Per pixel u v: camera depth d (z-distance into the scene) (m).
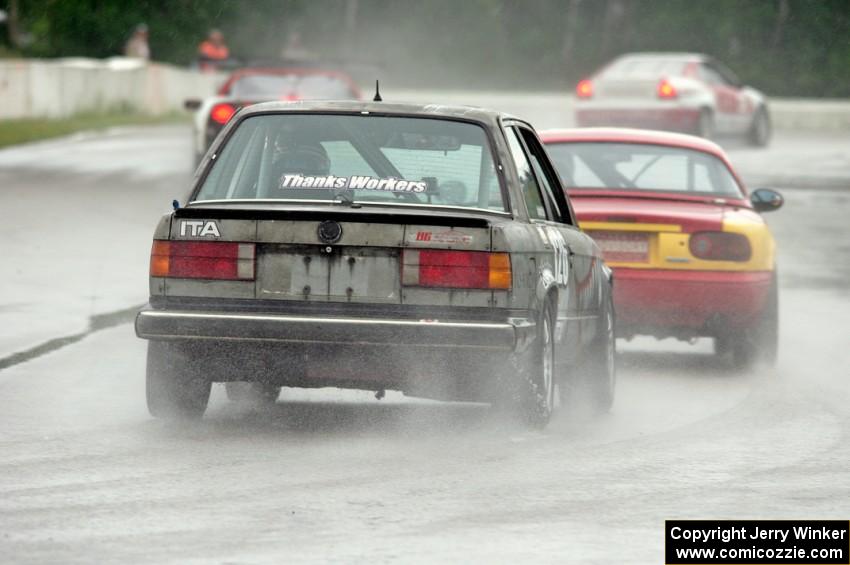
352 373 29.00
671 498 25.02
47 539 21.69
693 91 116.12
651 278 39.78
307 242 28.72
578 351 33.22
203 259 29.05
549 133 43.94
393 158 30.17
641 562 20.92
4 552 20.95
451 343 28.09
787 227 78.19
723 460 28.30
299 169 30.28
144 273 55.41
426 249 28.58
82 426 30.59
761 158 117.94
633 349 46.03
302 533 22.19
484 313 28.52
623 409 34.59
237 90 89.69
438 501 24.41
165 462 27.16
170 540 21.69
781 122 169.12
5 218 70.69
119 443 28.88
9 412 32.06
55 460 27.23
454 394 29.58
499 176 29.97
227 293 28.98
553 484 25.89
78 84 159.50
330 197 29.88
